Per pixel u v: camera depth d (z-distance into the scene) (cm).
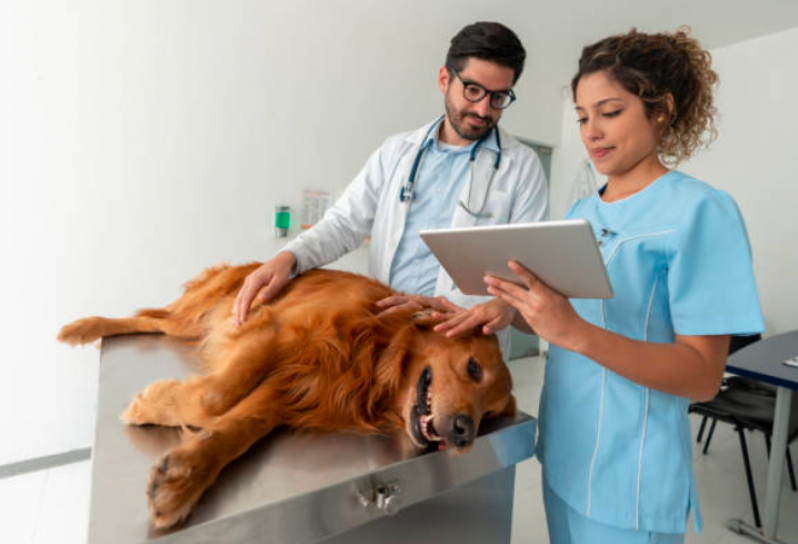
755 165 367
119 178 251
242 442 83
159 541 61
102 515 65
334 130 322
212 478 73
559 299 74
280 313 117
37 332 238
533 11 324
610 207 99
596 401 98
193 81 266
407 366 111
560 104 482
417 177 157
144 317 157
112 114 246
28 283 234
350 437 99
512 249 72
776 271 358
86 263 246
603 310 96
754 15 328
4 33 218
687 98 88
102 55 241
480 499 105
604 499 95
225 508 68
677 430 93
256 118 289
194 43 265
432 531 97
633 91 84
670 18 333
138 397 91
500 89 134
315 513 74
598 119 89
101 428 88
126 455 80
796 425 221
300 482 76
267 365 104
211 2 267
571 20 335
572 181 479
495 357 112
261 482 76
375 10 322
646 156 94
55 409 245
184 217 272
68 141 237
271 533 70
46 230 236
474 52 129
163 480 66
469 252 80
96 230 248
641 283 91
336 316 112
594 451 97
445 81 151
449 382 102
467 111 139
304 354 106
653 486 92
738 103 375
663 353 78
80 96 237
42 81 228
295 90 302
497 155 154
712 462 279
